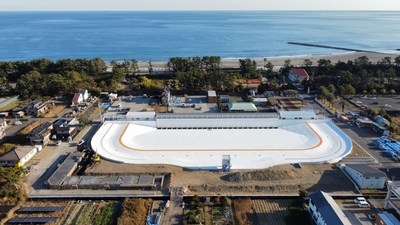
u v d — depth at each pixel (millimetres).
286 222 44375
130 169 58469
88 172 57219
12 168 52062
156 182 54469
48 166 60156
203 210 46781
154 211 46656
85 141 72125
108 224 43594
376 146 69625
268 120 80062
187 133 76500
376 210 47094
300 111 83250
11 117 88438
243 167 59812
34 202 48844
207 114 82438
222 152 66812
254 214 46312
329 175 56719
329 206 42562
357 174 53500
